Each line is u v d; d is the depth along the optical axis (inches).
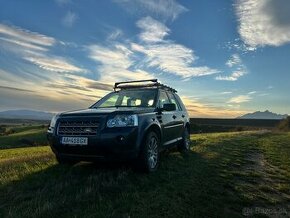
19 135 2957.7
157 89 335.0
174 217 189.5
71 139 250.5
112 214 181.2
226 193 245.8
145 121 269.9
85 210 187.2
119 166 294.7
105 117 249.4
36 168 293.7
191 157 383.2
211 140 660.7
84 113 259.9
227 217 201.6
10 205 196.7
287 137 978.7
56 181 244.7
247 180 298.0
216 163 362.6
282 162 420.5
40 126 4367.6
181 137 392.8
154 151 287.1
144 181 250.4
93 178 249.6
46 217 176.6
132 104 320.2
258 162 417.1
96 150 244.7
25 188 231.1
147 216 185.2
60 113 276.1
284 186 285.0
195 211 203.2
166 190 233.5
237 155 459.5
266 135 1106.1
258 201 238.1
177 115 371.9
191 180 269.1
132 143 250.4
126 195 214.1
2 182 245.3
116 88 359.6
